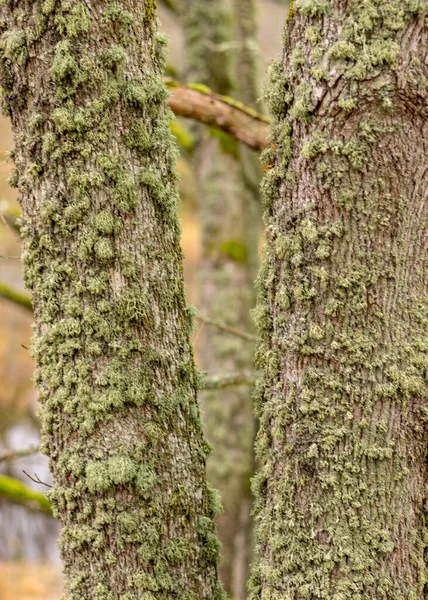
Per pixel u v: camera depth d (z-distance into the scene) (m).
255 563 2.56
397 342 2.47
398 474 2.48
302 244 2.48
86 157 2.47
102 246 2.48
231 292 5.91
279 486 2.52
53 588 7.70
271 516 2.53
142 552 2.50
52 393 2.51
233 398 5.78
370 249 2.46
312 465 2.49
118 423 2.50
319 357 2.48
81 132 2.47
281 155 2.50
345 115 2.43
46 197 2.48
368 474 2.48
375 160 2.44
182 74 5.84
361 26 2.41
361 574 2.47
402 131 2.43
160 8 6.18
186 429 2.56
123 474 2.48
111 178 2.48
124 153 2.48
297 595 2.49
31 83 2.47
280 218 2.50
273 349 2.53
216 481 5.67
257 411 2.57
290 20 2.47
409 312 2.48
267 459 2.54
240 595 5.30
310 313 2.48
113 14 2.46
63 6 2.45
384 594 2.48
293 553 2.50
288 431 2.51
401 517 2.49
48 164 2.48
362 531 2.48
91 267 2.48
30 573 7.85
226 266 5.95
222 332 5.84
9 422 6.87
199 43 5.67
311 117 2.45
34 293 2.52
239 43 5.30
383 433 2.47
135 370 2.50
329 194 2.45
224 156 5.95
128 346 2.50
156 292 2.52
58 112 2.46
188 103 3.25
